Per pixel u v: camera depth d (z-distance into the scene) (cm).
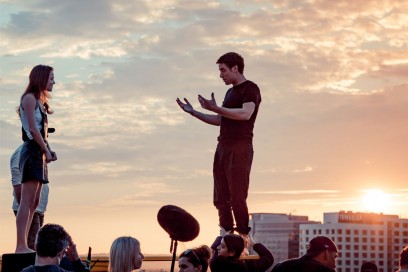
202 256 1021
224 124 1292
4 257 1031
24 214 1129
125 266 923
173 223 1062
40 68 1155
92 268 1056
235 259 1103
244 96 1264
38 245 878
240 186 1277
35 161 1141
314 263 1146
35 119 1140
